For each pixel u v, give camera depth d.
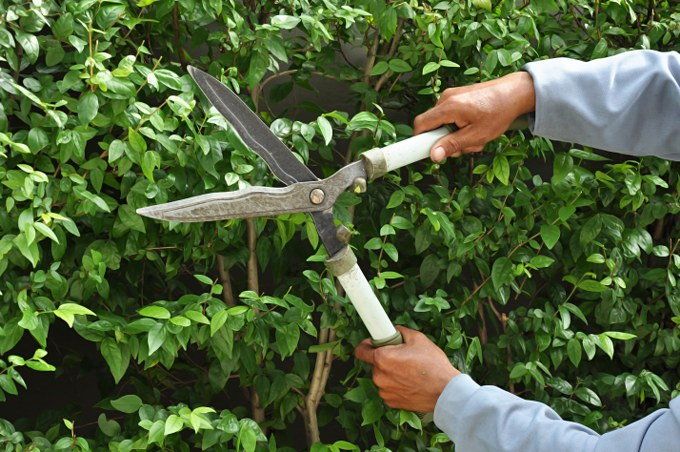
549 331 1.49
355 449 1.37
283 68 1.74
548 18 1.54
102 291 1.24
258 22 1.46
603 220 1.50
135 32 1.37
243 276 1.71
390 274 1.37
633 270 1.59
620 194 1.58
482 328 1.64
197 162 1.26
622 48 1.53
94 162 1.21
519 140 1.44
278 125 1.30
